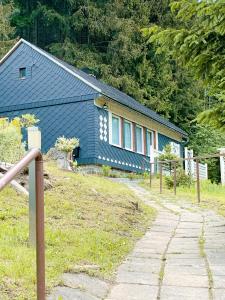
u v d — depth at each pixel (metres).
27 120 15.33
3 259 4.42
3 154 9.56
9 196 7.37
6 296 3.58
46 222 6.46
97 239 6.07
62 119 18.81
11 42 31.16
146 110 24.17
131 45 33.03
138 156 21.81
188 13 6.44
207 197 12.84
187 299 4.16
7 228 5.66
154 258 5.75
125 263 5.42
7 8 32.62
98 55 33.34
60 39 34.38
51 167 11.52
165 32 6.50
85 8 33.38
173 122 34.41
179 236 7.31
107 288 4.42
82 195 8.81
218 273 5.02
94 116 18.20
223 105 6.77
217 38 6.48
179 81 34.72
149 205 10.87
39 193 3.21
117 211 8.35
